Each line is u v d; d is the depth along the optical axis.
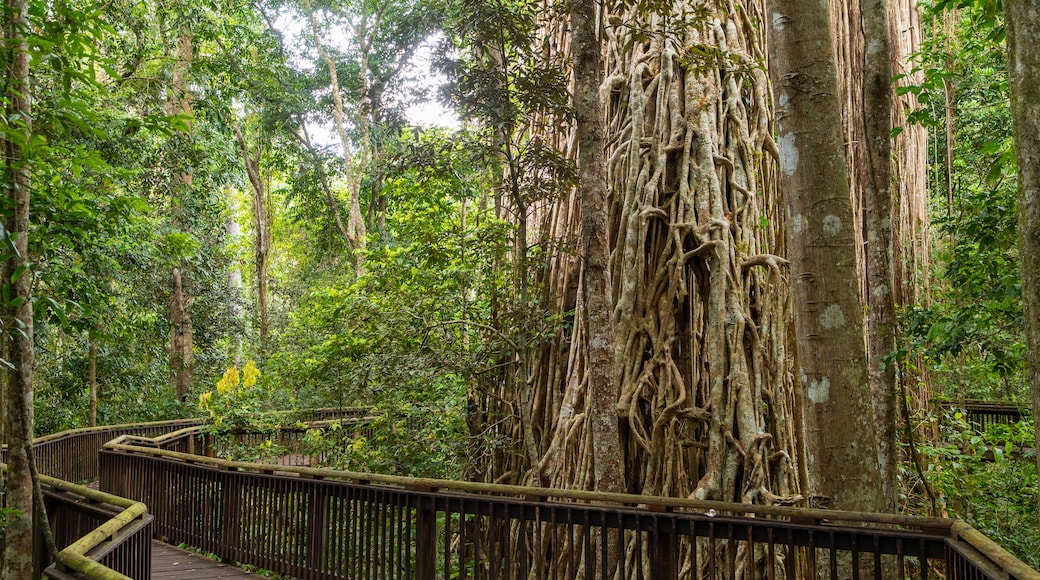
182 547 7.95
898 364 6.89
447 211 10.28
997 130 10.46
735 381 7.02
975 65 10.74
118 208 6.36
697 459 6.99
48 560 4.91
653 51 8.17
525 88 6.61
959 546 3.52
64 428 16.03
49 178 6.10
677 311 7.47
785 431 7.23
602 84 8.32
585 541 4.87
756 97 8.22
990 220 5.70
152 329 15.82
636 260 7.50
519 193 7.51
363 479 5.95
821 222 3.97
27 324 4.50
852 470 3.93
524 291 7.63
